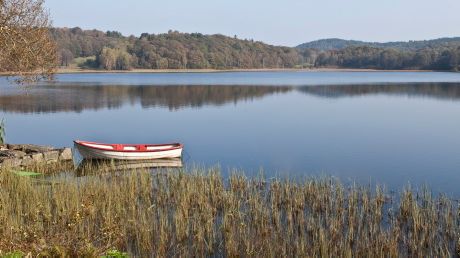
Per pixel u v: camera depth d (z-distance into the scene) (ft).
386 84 386.73
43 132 136.98
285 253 45.14
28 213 49.08
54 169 82.58
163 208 58.03
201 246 46.50
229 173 78.64
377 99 246.06
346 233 50.80
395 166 92.48
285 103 226.58
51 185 63.46
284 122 160.04
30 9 102.42
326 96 267.39
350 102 230.48
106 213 50.67
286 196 62.28
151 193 64.18
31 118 165.27
